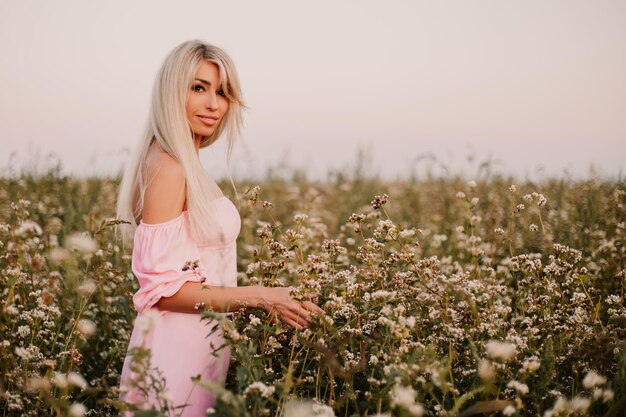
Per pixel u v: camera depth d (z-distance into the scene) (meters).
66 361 3.20
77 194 7.00
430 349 2.53
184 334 2.82
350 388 2.52
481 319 3.08
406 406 2.20
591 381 2.43
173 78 2.97
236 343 2.41
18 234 3.18
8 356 2.91
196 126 3.10
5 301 3.08
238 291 2.77
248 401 2.35
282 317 2.77
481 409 2.26
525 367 2.40
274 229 3.30
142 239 2.81
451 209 7.57
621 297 3.67
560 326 3.01
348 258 4.95
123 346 3.76
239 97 3.23
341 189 10.02
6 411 2.88
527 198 3.88
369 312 2.97
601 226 5.75
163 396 2.28
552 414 2.31
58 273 3.91
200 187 2.90
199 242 2.92
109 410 3.23
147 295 2.76
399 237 3.38
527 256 3.40
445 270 4.70
